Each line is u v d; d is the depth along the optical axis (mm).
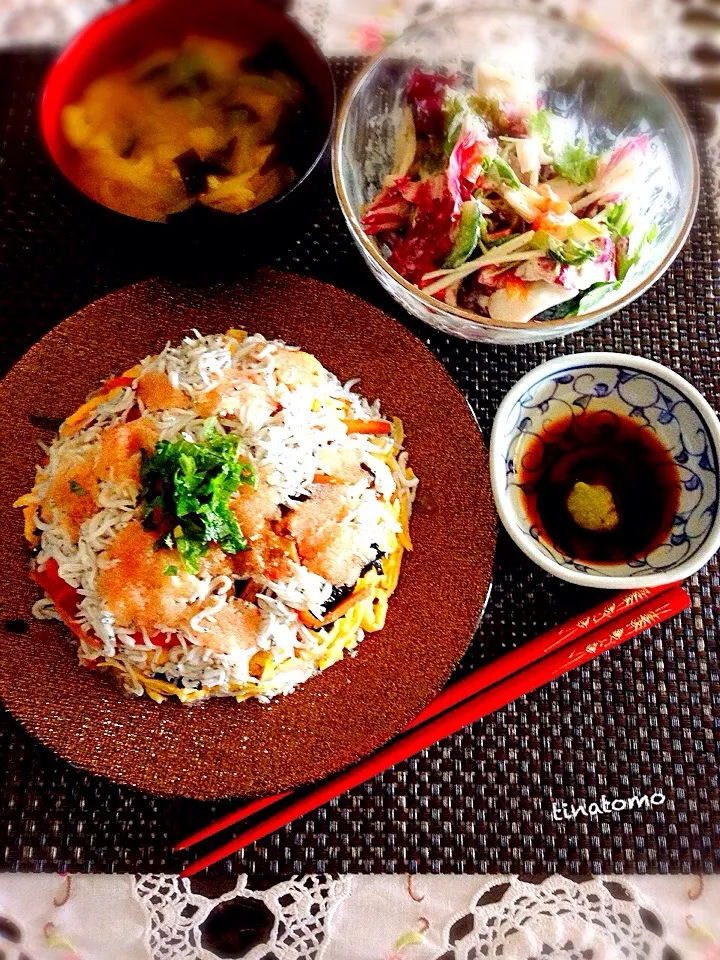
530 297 359
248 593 345
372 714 348
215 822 355
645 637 381
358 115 383
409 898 357
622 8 460
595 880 359
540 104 400
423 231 371
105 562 338
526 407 374
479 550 360
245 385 359
